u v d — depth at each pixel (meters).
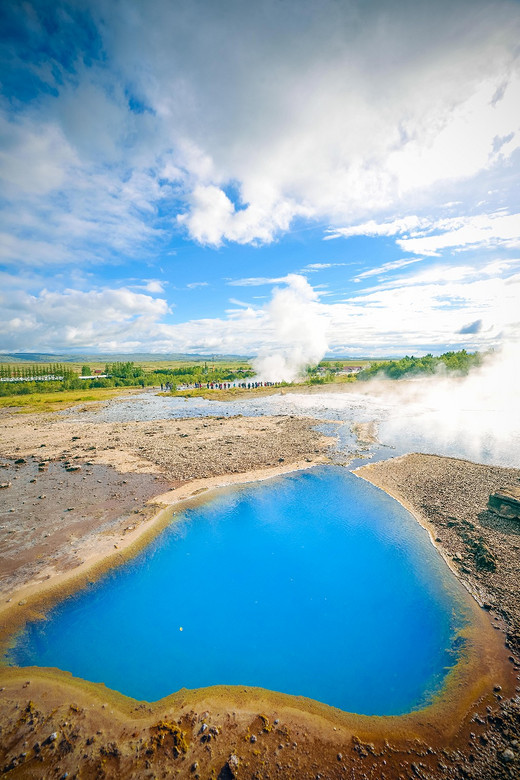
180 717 11.13
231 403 76.31
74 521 23.39
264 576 18.47
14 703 11.48
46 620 15.23
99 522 23.28
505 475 28.92
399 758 9.71
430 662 13.12
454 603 15.60
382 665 13.23
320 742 10.26
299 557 19.98
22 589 16.77
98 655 13.73
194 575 18.52
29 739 10.29
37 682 12.37
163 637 14.66
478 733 10.21
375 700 11.82
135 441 43.75
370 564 19.16
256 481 30.28
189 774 9.36
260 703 11.73
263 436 45.47
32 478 31.28
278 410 65.25
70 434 48.25
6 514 24.36
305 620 15.57
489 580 16.58
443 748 9.91
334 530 22.61
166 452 38.62
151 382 124.69
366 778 9.19
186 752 9.95
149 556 19.92
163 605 16.42
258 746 10.14
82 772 9.41
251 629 15.10
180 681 12.73
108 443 42.97
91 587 17.28
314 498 27.03
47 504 25.97
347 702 11.80
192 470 32.88
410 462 33.78
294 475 31.61
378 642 14.29
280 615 15.88
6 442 44.16
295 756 9.84
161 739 10.32
